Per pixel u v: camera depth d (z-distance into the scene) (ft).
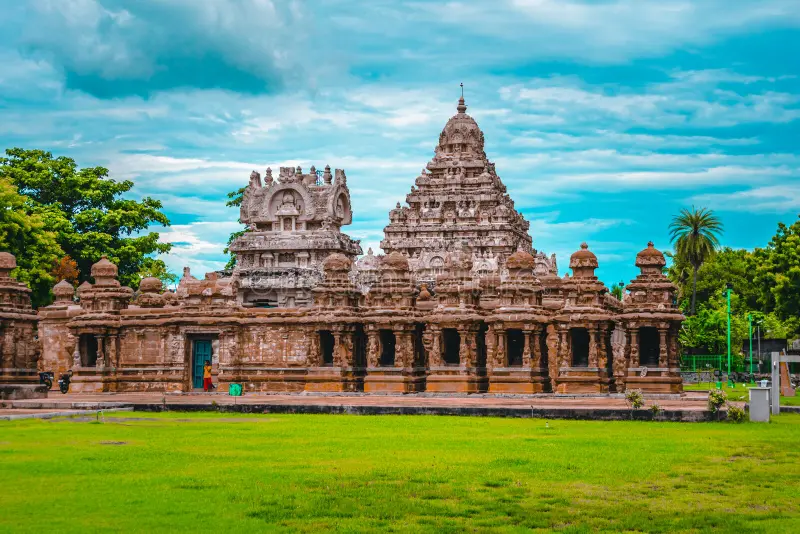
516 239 467.11
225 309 293.23
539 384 266.16
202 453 147.33
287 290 391.04
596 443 157.17
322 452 148.46
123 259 487.20
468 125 484.74
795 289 430.20
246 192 407.85
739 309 502.79
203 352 294.87
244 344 291.99
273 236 398.83
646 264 264.72
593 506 112.78
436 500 115.14
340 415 208.64
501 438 164.45
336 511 109.09
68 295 323.37
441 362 272.31
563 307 269.23
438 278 278.46
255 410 216.54
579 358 268.82
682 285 545.44
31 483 122.93
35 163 488.02
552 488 121.70
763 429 176.86
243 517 106.11
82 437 166.91
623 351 303.27
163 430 177.99
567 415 197.57
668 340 261.03
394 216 471.21
